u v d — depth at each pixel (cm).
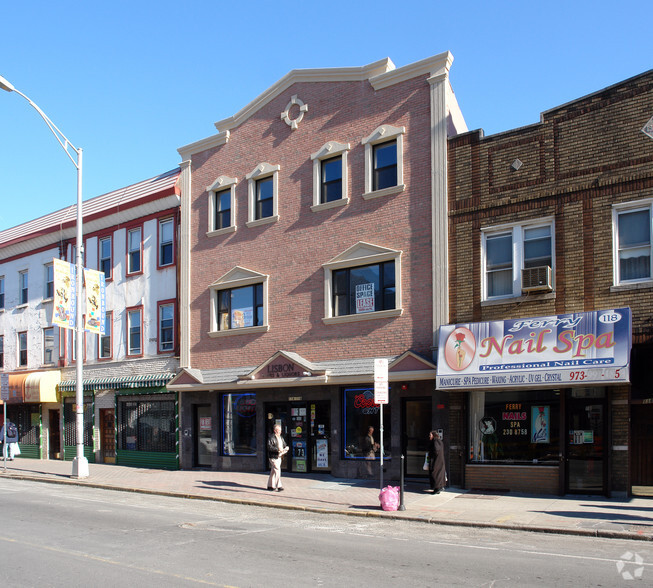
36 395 2780
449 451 1653
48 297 2991
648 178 1438
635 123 1470
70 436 2773
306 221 2038
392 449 1762
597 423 1472
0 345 3206
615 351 1376
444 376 1591
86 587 754
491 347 1550
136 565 862
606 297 1465
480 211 1680
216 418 2198
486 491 1566
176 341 2383
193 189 2381
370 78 1936
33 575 812
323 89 2053
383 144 1909
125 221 2641
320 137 2039
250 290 2180
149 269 2522
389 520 1280
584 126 1544
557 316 1491
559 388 1522
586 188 1522
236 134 2275
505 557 917
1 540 1041
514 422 1585
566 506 1344
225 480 1894
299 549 972
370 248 1867
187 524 1209
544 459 1534
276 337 2066
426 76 1831
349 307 1919
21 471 2319
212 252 2291
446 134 1762
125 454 2495
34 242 3042
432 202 1759
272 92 2180
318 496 1559
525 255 1611
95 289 2231
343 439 1881
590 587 752
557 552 955
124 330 2584
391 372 1712
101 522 1228
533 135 1619
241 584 764
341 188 1977
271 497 1560
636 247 1453
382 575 809
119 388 2517
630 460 1425
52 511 1377
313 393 1956
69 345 2844
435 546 1002
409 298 1780
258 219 2166
